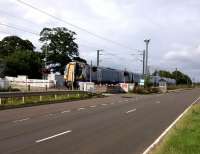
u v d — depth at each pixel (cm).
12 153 1098
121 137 1490
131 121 2092
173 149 1154
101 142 1352
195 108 3014
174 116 2464
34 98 3434
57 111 2530
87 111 2617
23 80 6781
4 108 2686
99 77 6838
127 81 8456
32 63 9188
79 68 6088
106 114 2444
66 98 3834
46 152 1129
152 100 4453
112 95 5412
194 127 1741
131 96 5400
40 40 10369
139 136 1530
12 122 1861
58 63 10362
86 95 4575
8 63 8612
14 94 3073
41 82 6444
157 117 2370
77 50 10600
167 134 1594
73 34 10556
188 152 1110
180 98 5206
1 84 4628
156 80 10738
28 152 1120
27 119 2005
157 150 1166
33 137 1406
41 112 2431
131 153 1162
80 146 1255
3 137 1393
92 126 1803
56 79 7219
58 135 1478
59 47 10312
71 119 2067
